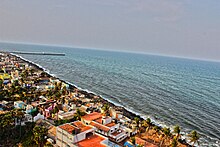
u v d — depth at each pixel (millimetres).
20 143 74562
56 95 134625
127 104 152000
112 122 102125
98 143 68375
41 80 182000
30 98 126812
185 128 116438
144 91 193500
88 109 122062
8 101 118625
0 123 76562
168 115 135125
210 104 167250
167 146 89812
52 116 105375
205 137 107375
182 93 198000
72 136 67250
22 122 86812
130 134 97562
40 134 70438
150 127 109375
